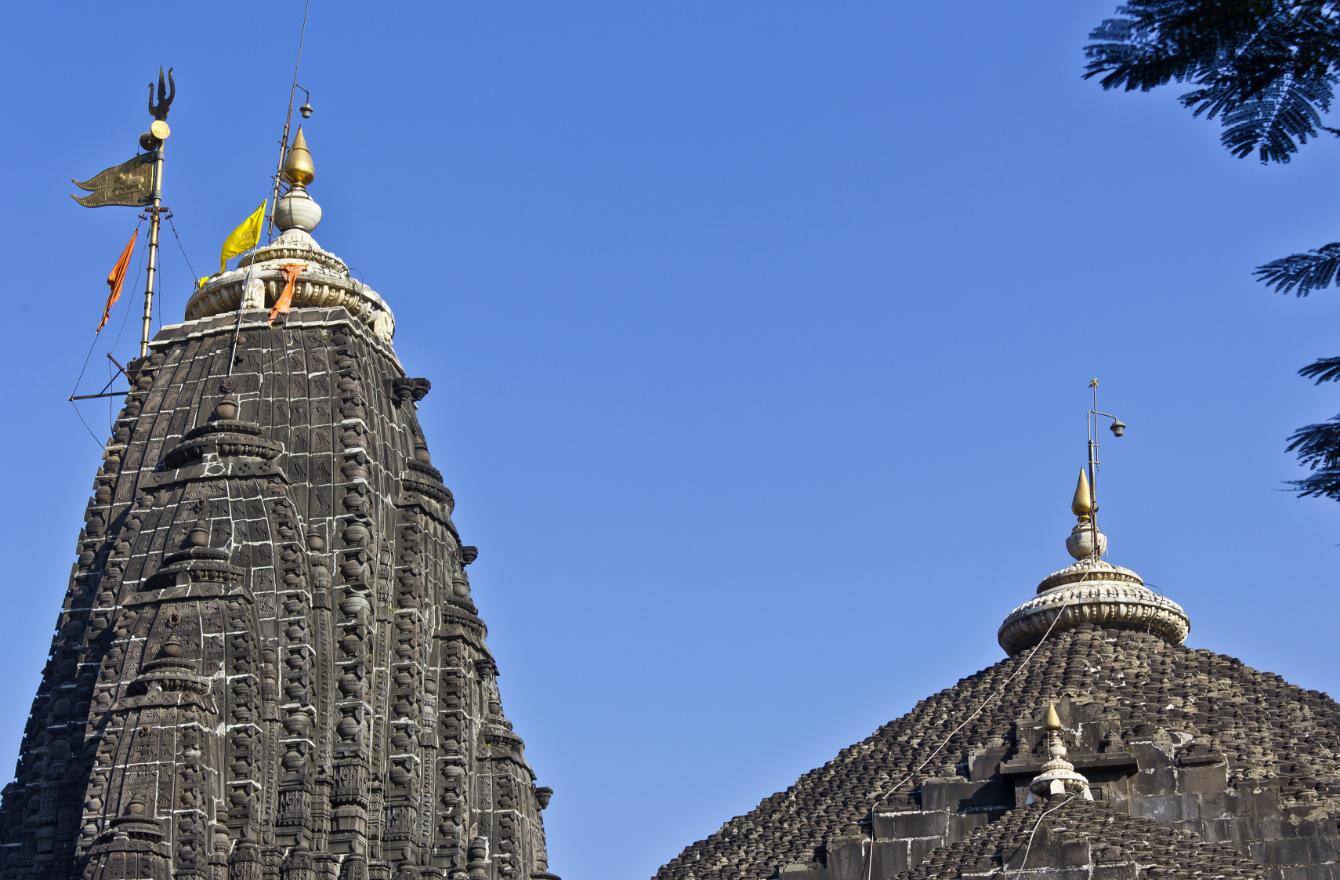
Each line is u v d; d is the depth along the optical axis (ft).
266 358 241.96
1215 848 193.26
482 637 243.40
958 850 194.49
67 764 221.66
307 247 254.88
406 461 245.45
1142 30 59.21
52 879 214.90
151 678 210.79
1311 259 61.11
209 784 208.54
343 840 215.51
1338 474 62.64
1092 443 262.06
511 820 234.17
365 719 222.89
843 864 217.36
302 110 264.52
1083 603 246.27
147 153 272.31
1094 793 212.43
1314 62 58.95
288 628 221.66
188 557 220.84
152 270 265.34
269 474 229.66
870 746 239.09
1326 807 207.62
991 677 242.99
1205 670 235.40
